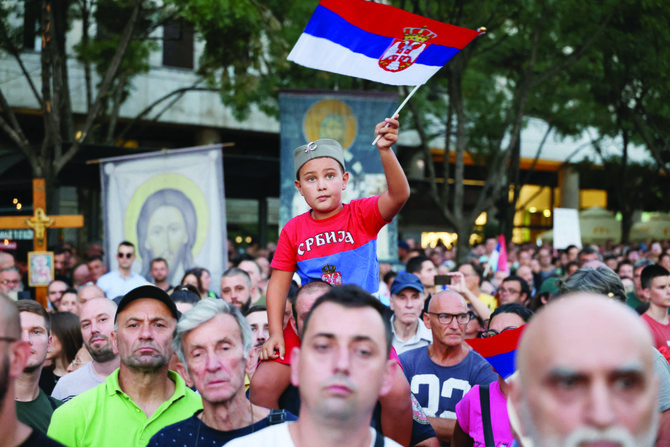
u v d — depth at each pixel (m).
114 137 32.34
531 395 2.27
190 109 38.44
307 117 20.23
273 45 24.73
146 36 25.27
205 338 4.74
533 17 24.53
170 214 16.83
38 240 14.57
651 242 35.56
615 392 2.18
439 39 5.62
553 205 57.22
